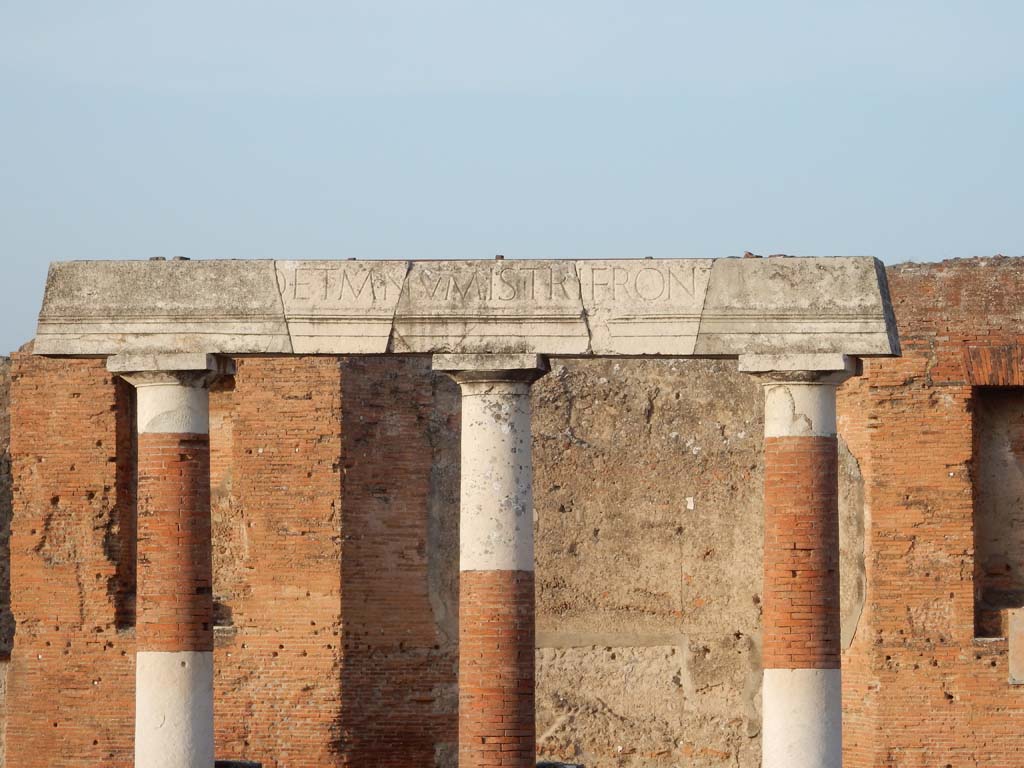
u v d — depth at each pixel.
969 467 59.47
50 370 63.03
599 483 63.31
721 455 62.97
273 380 61.44
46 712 62.25
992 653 58.84
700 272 48.53
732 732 62.12
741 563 62.66
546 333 48.59
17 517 62.97
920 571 59.38
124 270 49.56
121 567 62.50
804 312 48.22
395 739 60.78
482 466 48.69
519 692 48.16
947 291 59.97
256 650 60.91
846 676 60.25
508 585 48.34
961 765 58.75
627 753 62.31
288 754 60.44
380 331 48.88
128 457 63.03
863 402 60.38
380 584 61.12
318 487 61.03
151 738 48.66
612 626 62.91
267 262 49.34
